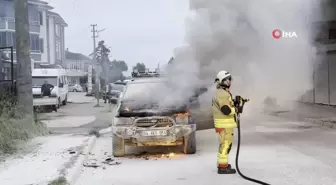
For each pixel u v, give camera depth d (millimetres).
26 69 12094
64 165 7297
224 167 6805
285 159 7754
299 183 6043
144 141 8062
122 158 8375
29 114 11719
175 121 8133
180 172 7012
